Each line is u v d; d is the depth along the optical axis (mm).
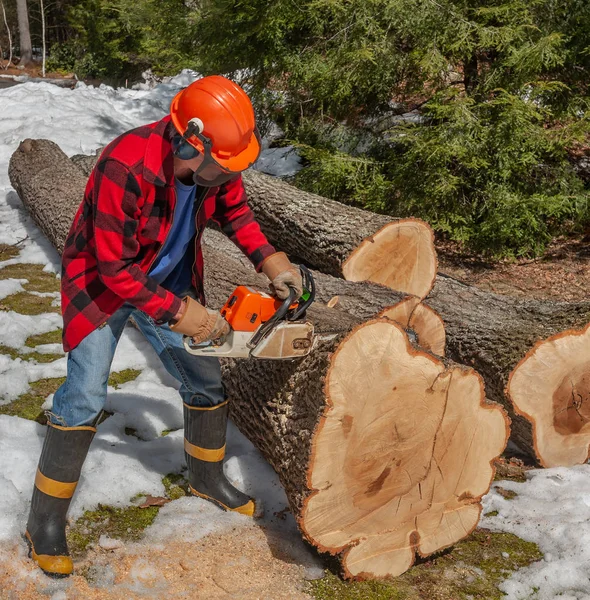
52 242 5574
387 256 4570
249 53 7367
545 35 6266
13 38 28203
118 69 21469
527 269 6090
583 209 6359
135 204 2064
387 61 6445
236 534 2654
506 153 6070
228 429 3396
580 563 2592
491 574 2576
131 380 3898
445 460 2502
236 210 2521
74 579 2387
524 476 3279
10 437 3189
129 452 3156
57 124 9000
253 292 2230
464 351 3570
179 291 2510
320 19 6879
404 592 2455
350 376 2295
